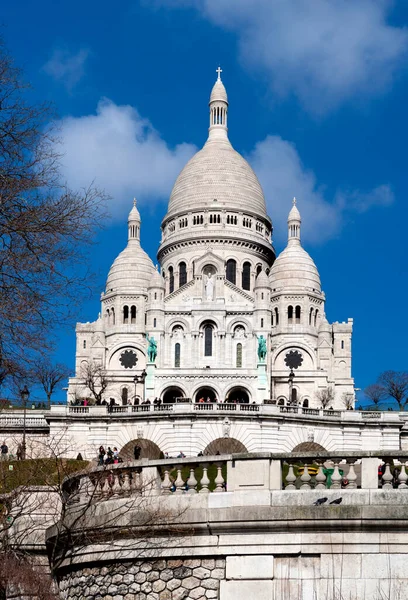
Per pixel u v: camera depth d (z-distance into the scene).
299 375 169.88
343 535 24.53
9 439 88.62
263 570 24.80
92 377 141.38
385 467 25.78
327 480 26.72
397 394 153.75
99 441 91.56
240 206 193.75
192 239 188.88
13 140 26.55
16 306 25.92
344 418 96.00
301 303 180.75
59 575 28.47
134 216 194.50
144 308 179.88
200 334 165.62
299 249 189.00
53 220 26.52
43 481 34.44
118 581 26.09
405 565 24.17
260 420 93.06
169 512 25.77
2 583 26.62
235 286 172.38
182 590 25.31
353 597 24.19
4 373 26.42
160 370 152.12
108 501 27.17
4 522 28.20
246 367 161.50
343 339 179.50
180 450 91.44
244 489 25.59
